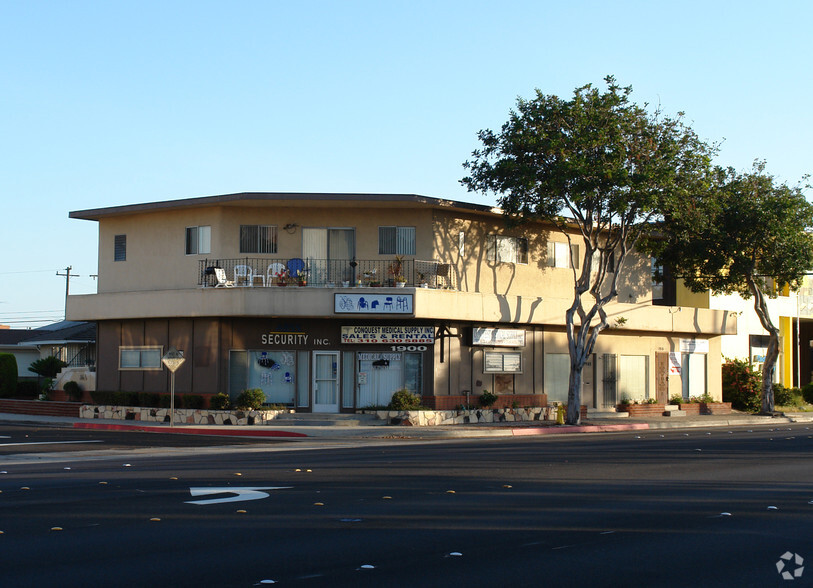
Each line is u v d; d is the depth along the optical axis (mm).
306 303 31000
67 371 37938
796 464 18109
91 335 47000
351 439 27031
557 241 37812
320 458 19891
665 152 30703
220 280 31344
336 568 8406
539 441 25734
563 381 37438
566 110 30328
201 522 10859
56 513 11570
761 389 44250
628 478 15508
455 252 34062
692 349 42812
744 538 10070
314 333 32406
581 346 33406
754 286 40062
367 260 32875
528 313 35156
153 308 32750
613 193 30719
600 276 33688
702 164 31938
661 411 39906
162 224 34219
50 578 7977
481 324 34125
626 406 38656
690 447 22594
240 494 13359
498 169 31016
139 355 34188
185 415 31500
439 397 32312
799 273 38438
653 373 41000
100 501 12656
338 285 32219
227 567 8422
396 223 33156
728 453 20688
